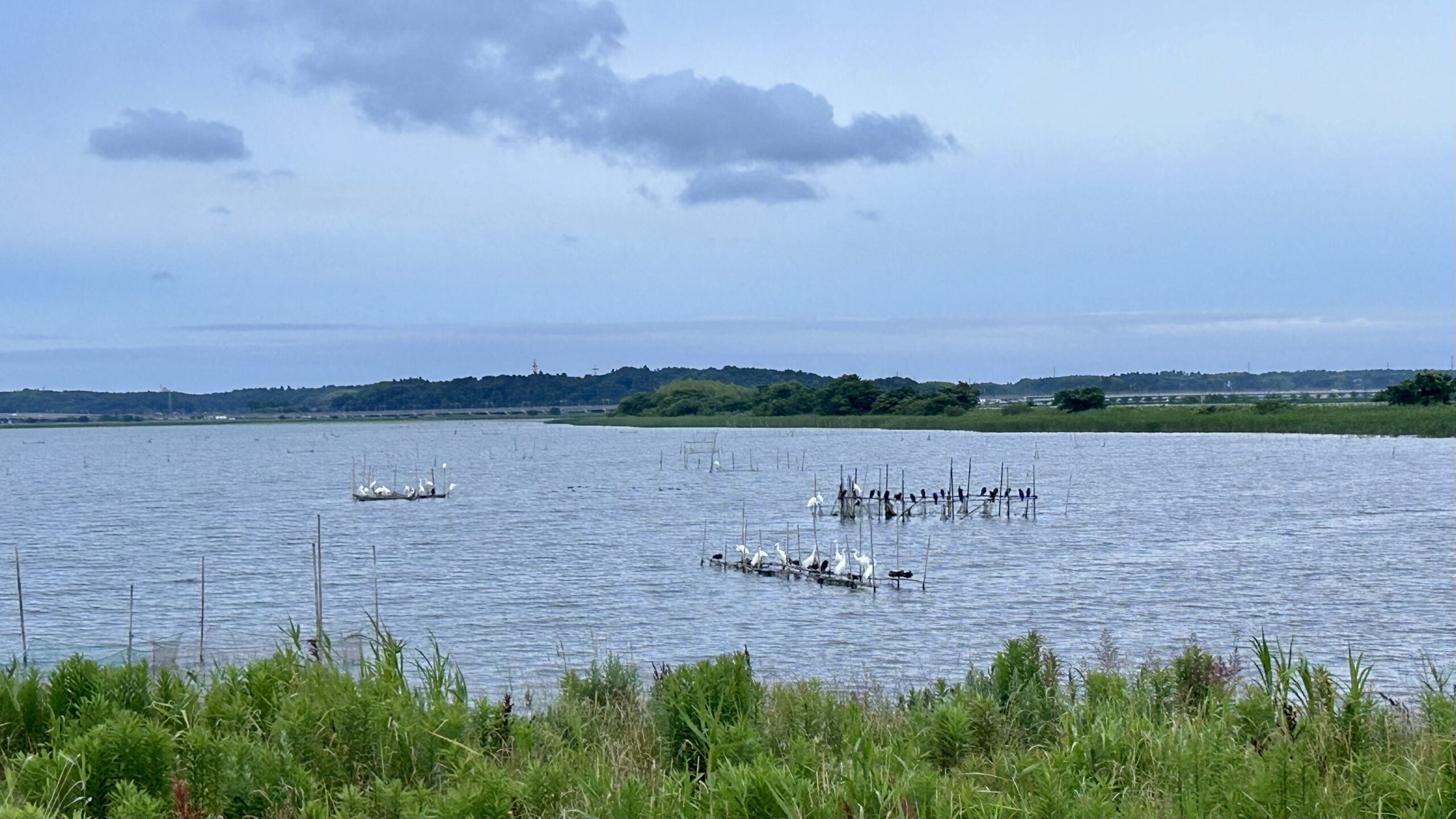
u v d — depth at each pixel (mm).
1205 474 96938
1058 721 12359
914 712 12375
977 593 40438
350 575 46781
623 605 39000
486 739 11141
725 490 90562
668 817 8680
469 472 119312
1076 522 63844
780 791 8562
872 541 56562
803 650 30750
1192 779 9109
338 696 10969
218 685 12062
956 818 8406
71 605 40031
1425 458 111625
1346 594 38062
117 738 9062
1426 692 14977
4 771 9742
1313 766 9539
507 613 37438
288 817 8961
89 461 157500
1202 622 33625
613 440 199125
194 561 51875
